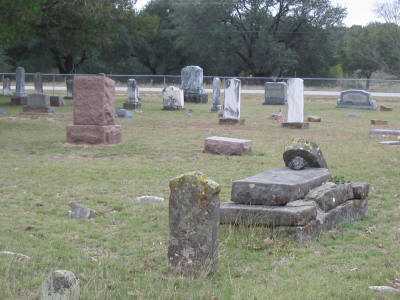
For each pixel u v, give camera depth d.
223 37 66.00
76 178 12.26
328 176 9.26
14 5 24.94
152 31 48.72
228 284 6.06
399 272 6.53
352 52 72.12
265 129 22.88
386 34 68.00
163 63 77.19
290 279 6.30
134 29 42.59
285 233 7.57
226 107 24.64
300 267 6.73
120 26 41.53
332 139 19.91
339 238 7.98
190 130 22.16
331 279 6.27
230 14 66.44
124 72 74.62
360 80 53.53
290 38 68.88
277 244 7.42
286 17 67.62
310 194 8.30
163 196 10.66
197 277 6.26
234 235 7.62
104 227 8.52
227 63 70.31
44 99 27.56
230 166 14.10
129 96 31.86
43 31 37.56
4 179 12.01
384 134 21.03
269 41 65.62
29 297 5.57
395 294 5.80
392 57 68.19
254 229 7.69
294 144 9.70
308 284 6.10
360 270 6.59
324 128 23.77
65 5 35.06
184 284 6.06
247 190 7.98
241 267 6.73
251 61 67.94
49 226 8.45
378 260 6.99
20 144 17.44
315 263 6.86
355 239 7.95
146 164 14.32
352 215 8.98
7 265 6.47
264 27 66.25
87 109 17.58
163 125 23.92
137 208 9.63
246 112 32.06
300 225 7.56
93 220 8.90
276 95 38.50
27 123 23.25
